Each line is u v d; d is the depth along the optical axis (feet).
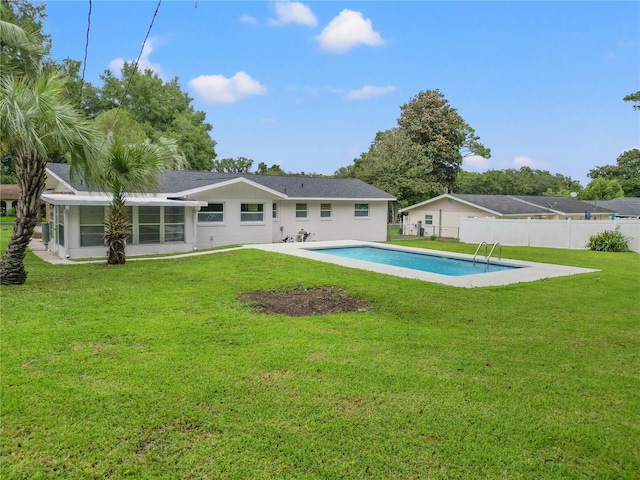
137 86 135.64
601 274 37.91
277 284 29.96
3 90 26.14
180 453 9.92
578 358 16.62
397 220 130.11
